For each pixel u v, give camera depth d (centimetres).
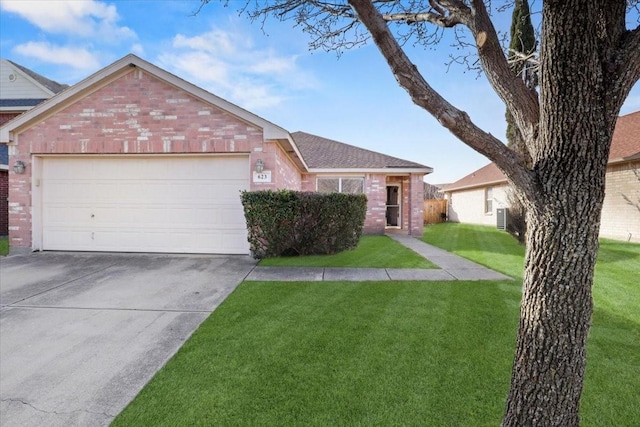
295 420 224
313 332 362
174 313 423
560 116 166
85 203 816
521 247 983
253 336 353
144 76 776
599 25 161
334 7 319
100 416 230
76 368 293
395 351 318
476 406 238
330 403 242
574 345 171
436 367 289
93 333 365
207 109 774
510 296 483
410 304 450
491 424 220
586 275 170
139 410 235
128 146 781
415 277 597
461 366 291
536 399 176
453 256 812
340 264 702
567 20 159
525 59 269
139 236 812
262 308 437
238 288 530
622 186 1089
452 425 220
